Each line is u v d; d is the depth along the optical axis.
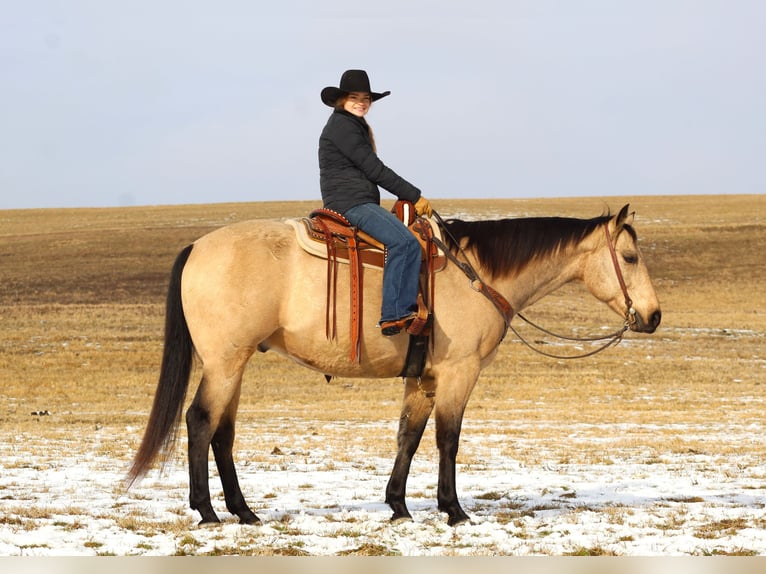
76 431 18.89
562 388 29.05
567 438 17.50
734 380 31.48
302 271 7.74
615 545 7.28
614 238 8.70
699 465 13.37
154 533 7.62
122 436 17.77
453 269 8.10
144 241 67.44
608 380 30.98
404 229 7.77
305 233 7.82
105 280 53.69
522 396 27.36
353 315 7.72
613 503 9.58
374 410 24.06
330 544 7.24
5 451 14.70
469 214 82.75
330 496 10.18
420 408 8.37
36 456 14.05
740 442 16.80
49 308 44.62
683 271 60.31
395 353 7.91
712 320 46.69
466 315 8.04
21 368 31.73
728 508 9.14
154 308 45.47
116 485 10.85
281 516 8.48
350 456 14.54
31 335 37.66
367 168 7.88
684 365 34.50
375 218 7.79
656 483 11.42
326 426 20.22
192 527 7.82
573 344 38.50
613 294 8.77
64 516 8.34
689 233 70.50
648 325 8.74
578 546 7.26
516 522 8.25
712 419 21.56
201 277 7.72
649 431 18.94
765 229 70.88
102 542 7.18
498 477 12.08
